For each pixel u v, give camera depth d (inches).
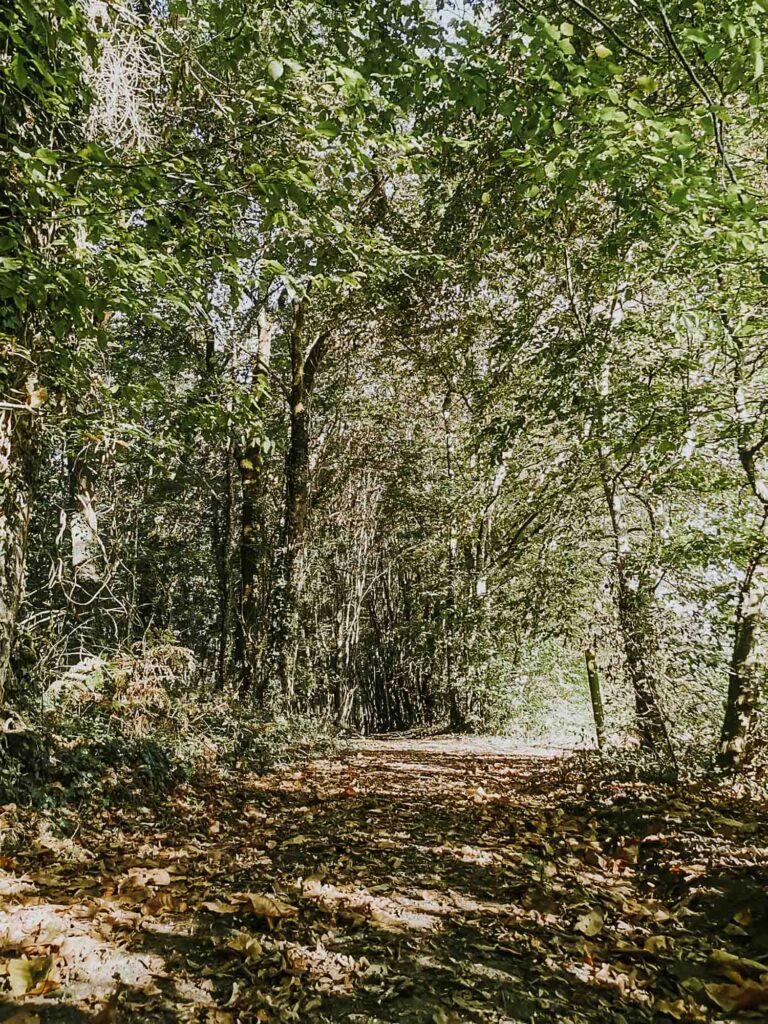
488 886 184.7
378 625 1321.4
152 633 409.4
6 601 221.8
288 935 148.0
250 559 613.0
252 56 246.2
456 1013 117.9
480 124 328.5
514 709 753.6
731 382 350.0
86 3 218.7
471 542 877.2
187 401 372.5
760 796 264.8
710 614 340.5
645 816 235.8
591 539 488.1
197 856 206.5
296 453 662.5
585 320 418.6
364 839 236.1
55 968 124.1
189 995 121.3
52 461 473.4
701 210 220.4
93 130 248.2
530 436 580.7
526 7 195.2
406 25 218.1
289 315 690.8
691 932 150.6
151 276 219.1
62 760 240.4
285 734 486.6
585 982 130.6
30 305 226.5
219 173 219.3
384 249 369.7
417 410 977.5
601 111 190.9
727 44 195.2
